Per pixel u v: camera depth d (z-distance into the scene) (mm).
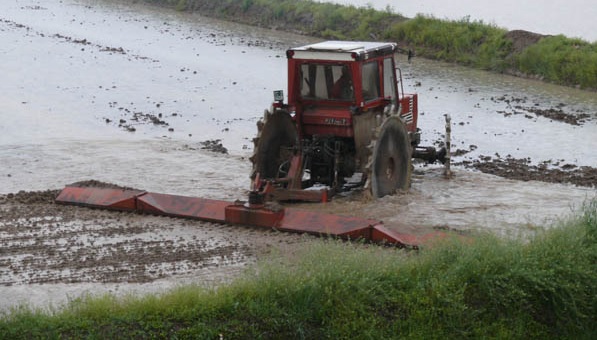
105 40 44438
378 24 43938
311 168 19234
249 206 16766
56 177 20562
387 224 16938
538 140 25312
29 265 14602
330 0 53469
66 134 25266
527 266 13477
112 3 61906
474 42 39094
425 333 12500
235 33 47281
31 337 11227
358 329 12289
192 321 11883
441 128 26672
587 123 27531
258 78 34844
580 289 13352
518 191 19938
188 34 46938
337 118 18453
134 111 28781
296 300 12422
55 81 33531
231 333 11805
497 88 33156
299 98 18828
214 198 18922
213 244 15789
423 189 19953
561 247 14102
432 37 40375
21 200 18406
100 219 17250
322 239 14945
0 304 12891
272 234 16328
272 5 50469
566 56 34719
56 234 16266
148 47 42250
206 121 27625
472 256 13492
